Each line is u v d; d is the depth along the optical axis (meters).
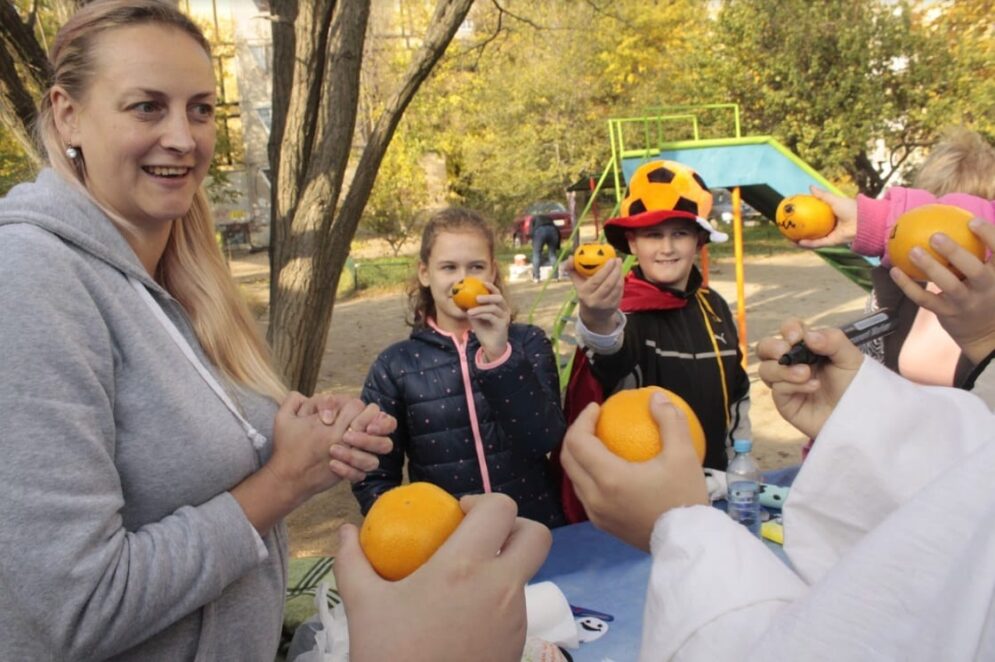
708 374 2.86
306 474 1.29
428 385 2.60
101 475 1.11
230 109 25.86
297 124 4.67
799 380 0.95
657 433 0.86
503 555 0.78
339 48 4.57
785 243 21.09
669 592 0.76
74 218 1.23
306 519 5.07
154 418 1.22
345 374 9.30
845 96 18.41
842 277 14.41
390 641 0.71
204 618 1.28
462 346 2.64
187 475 1.25
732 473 2.54
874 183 21.14
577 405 2.66
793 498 0.88
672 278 2.90
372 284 17.03
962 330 1.12
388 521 0.82
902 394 0.87
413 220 19.20
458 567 0.74
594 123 19.58
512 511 0.81
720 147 7.79
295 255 4.68
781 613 0.66
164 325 1.32
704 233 3.10
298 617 2.40
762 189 8.55
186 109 1.34
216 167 21.30
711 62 19.31
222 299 1.56
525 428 2.26
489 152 20.03
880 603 0.60
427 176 21.30
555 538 2.41
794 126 18.70
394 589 0.75
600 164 19.27
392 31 20.08
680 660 0.72
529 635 1.76
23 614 1.10
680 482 0.82
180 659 1.25
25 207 1.20
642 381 2.79
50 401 1.06
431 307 2.85
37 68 4.60
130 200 1.33
